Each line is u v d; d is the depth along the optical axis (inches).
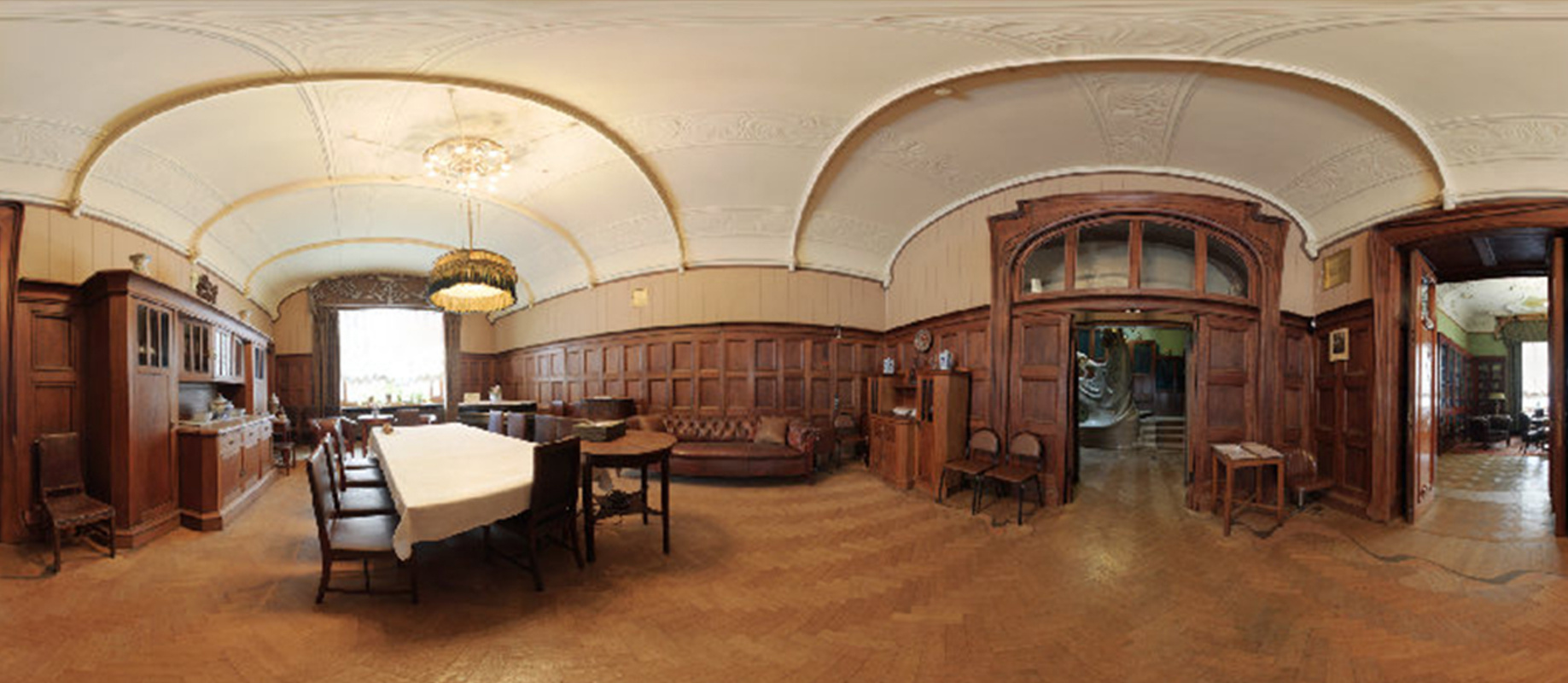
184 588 150.3
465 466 173.0
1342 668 112.3
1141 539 194.5
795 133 249.0
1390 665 113.7
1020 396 257.0
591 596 145.4
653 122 240.5
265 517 223.5
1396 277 221.9
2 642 122.7
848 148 264.8
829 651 118.8
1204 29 162.9
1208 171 252.5
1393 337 220.5
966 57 188.9
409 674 110.0
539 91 213.2
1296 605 140.6
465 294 243.8
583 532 202.1
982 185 285.4
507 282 217.0
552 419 230.1
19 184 193.9
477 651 118.4
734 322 346.0
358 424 359.6
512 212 339.9
